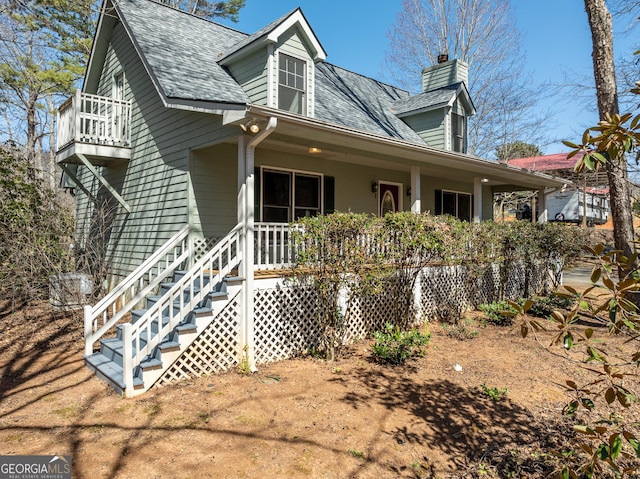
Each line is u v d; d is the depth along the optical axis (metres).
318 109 9.12
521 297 10.52
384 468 3.38
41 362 5.72
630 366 5.63
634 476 3.33
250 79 8.11
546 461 3.54
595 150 2.32
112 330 7.19
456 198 13.80
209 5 22.08
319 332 6.45
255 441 3.69
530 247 10.16
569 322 2.22
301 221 5.94
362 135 6.39
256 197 8.20
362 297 7.13
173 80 6.95
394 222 6.52
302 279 6.20
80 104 8.55
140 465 3.29
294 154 8.84
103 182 8.73
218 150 7.62
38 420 4.04
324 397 4.65
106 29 10.09
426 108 12.04
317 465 3.36
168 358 4.94
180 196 7.48
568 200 22.73
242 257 5.63
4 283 8.27
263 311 5.91
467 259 8.55
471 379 5.30
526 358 6.12
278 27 7.68
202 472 3.22
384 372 5.50
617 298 2.08
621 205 7.62
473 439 3.89
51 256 8.48
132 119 9.23
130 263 9.12
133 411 4.24
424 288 8.36
